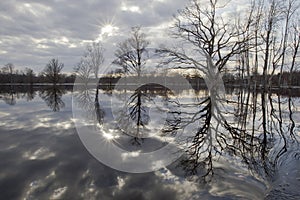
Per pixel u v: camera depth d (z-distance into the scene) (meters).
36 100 18.20
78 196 2.88
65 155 4.45
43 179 3.38
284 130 6.75
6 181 3.31
